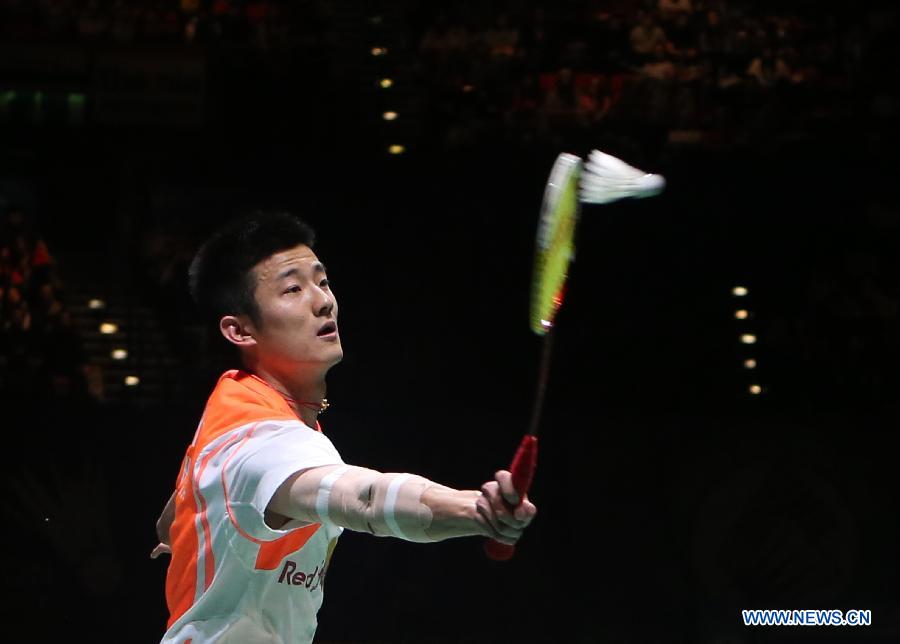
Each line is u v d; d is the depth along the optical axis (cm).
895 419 3225
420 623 3058
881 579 3144
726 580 3145
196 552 848
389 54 4934
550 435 3234
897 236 4119
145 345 3972
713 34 4759
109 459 3067
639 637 3111
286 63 4622
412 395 3878
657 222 4125
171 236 4122
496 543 664
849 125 4375
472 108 4603
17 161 4422
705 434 3219
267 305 901
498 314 4053
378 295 4091
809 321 3953
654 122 4406
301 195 4291
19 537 2986
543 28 4838
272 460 780
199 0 4806
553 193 689
